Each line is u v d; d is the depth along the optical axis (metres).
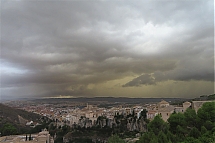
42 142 125.75
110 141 119.69
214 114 98.19
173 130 106.31
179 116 109.31
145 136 92.50
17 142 123.06
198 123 100.62
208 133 82.31
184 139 85.12
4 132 181.12
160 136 86.62
